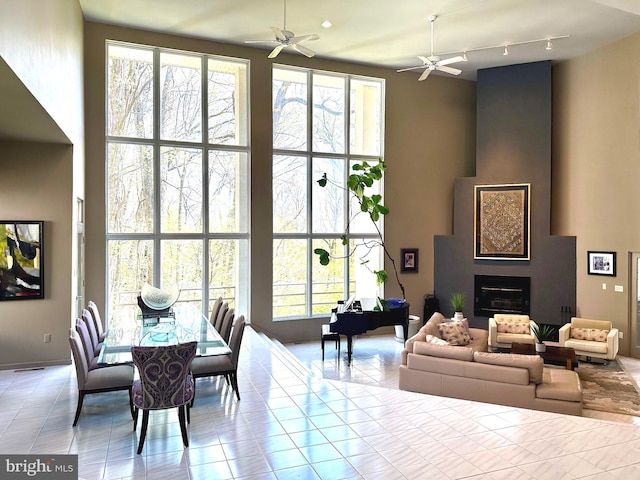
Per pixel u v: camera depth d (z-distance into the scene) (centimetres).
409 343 553
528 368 477
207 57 756
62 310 581
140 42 704
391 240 884
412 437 393
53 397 473
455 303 794
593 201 777
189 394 382
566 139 827
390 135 879
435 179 915
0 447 365
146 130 725
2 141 554
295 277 830
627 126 719
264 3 614
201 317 570
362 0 604
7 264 559
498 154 859
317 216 847
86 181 679
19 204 562
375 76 866
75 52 577
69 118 534
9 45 288
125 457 350
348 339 681
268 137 788
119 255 714
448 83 922
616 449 377
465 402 483
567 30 694
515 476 332
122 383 416
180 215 746
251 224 779
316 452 363
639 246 705
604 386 593
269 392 495
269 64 786
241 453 359
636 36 701
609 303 754
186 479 320
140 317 562
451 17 652
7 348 562
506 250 850
